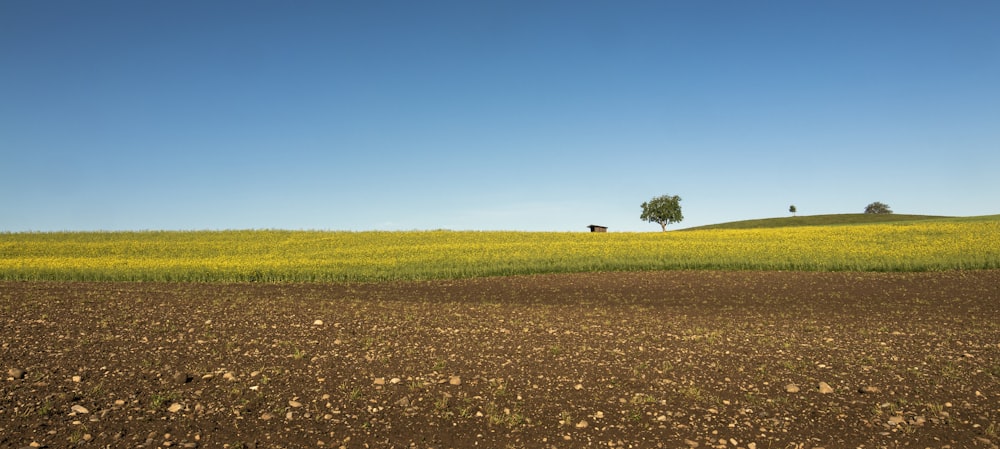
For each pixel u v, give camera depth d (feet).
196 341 43.16
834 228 171.42
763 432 28.89
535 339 46.73
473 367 38.73
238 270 98.68
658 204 329.52
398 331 48.55
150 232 189.98
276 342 43.60
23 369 34.94
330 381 35.37
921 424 29.40
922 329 51.96
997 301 68.80
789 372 37.99
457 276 100.73
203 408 30.55
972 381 35.63
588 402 32.78
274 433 27.96
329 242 157.17
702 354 42.37
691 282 90.22
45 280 89.61
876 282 85.97
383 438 27.84
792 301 72.43
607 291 83.71
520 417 30.45
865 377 36.78
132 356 38.75
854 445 27.32
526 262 108.47
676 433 28.81
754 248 125.90
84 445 25.77
